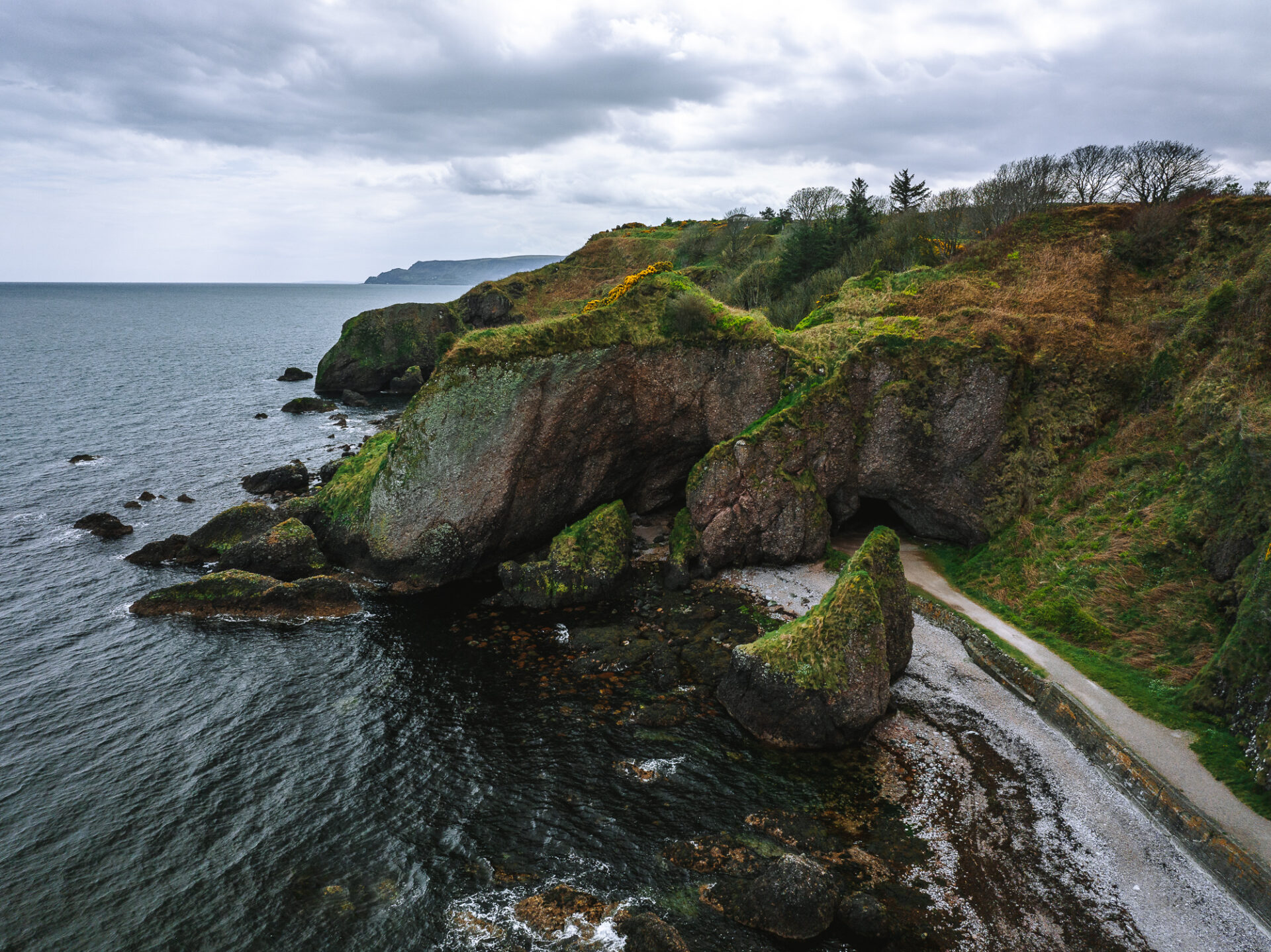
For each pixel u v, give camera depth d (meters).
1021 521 38.53
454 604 38.94
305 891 20.58
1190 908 19.31
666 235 140.75
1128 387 39.84
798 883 19.19
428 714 29.05
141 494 54.41
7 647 33.53
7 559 42.75
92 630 35.31
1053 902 19.66
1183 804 21.47
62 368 117.50
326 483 53.16
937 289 48.66
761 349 45.44
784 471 41.69
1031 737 26.50
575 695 30.27
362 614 37.69
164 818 23.36
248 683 31.19
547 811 23.66
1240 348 34.28
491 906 19.98
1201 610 28.97
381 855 21.89
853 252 68.56
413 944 18.88
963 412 40.94
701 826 22.86
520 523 44.25
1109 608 31.36
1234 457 30.33
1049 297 44.88
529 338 42.75
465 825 23.11
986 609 34.81
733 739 27.22
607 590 39.00
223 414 84.81
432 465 41.25
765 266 80.38
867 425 43.19
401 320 108.75
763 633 34.38
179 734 27.67
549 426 43.22
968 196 69.69
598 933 18.98
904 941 18.55
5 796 24.22
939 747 26.19
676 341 46.12
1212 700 25.05
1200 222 47.22
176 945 18.89
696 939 18.86
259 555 41.03
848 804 23.61
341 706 29.61
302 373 114.81
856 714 26.12
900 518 47.31
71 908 19.97
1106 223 51.72
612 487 48.53
